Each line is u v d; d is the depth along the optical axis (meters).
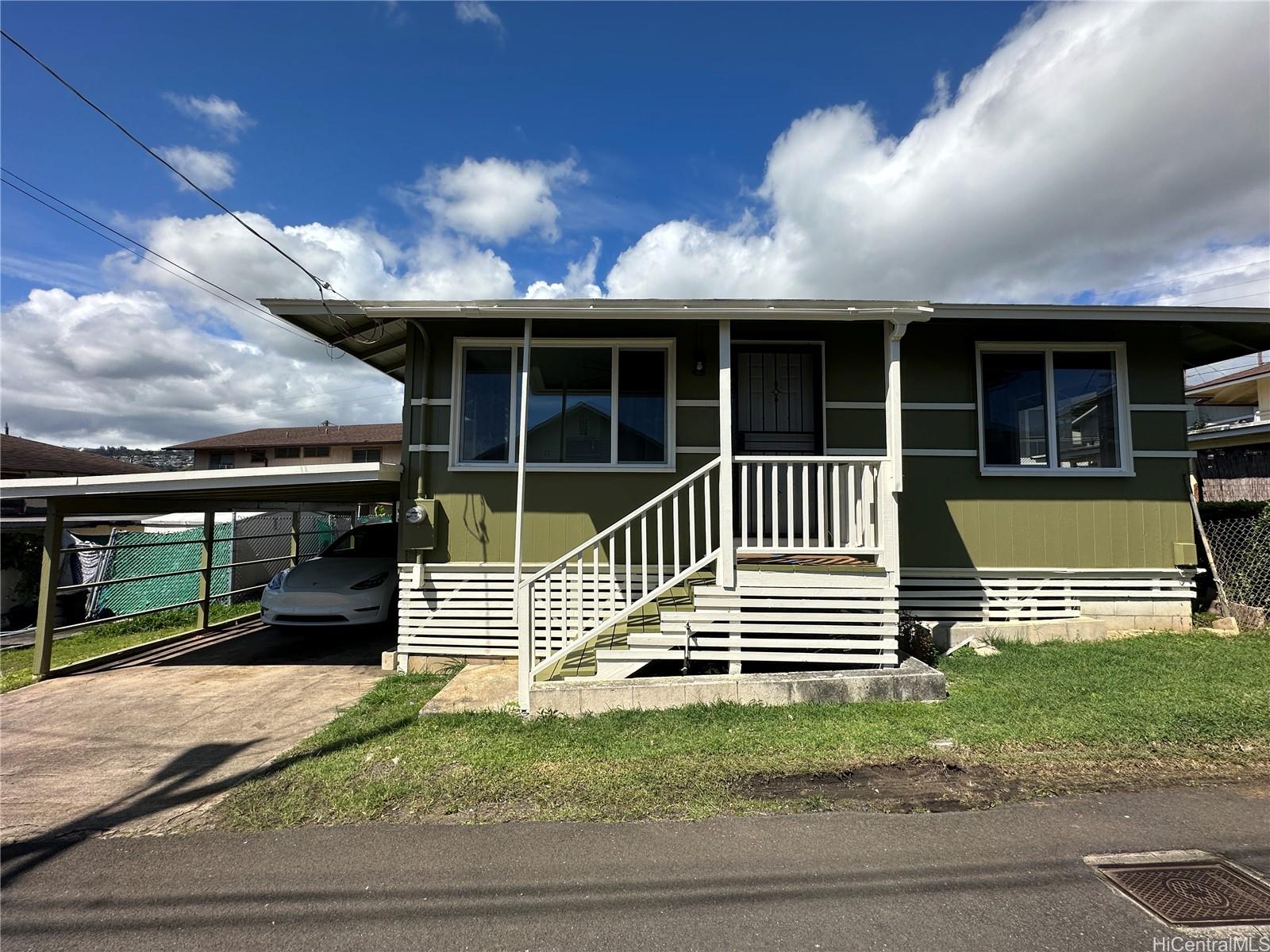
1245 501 8.39
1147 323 7.05
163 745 4.65
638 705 4.94
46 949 2.42
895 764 3.89
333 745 4.45
